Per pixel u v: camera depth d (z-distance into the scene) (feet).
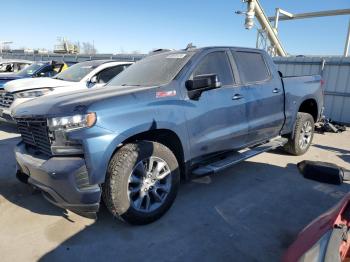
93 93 10.94
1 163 17.11
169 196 11.12
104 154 9.21
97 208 9.36
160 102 10.64
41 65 34.22
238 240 9.89
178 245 9.64
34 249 9.45
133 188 10.27
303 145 18.92
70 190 9.04
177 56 12.85
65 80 23.76
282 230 10.48
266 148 15.17
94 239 9.97
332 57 30.91
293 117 17.13
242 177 15.24
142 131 10.04
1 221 11.09
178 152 11.67
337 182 6.24
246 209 11.94
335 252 4.73
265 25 51.52
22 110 10.81
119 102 9.77
